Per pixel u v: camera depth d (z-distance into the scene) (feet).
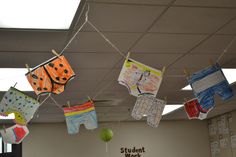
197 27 9.41
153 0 7.68
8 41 9.60
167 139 26.61
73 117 10.26
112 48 10.76
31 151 24.30
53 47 10.30
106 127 25.98
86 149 25.20
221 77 8.79
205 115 12.43
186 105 13.02
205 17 8.77
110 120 25.63
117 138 25.94
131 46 10.65
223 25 9.37
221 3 8.04
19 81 13.62
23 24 8.41
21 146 24.20
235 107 22.91
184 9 8.23
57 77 7.97
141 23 8.91
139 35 9.74
